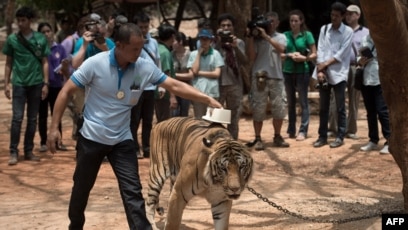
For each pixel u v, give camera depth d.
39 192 7.74
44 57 9.27
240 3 12.96
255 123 10.07
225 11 13.23
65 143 11.09
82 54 8.38
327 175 8.60
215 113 5.16
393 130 6.07
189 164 4.94
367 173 8.55
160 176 5.73
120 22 8.70
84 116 4.90
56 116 4.83
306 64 10.46
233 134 9.69
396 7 5.37
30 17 9.00
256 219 6.29
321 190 7.67
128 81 4.81
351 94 10.61
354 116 10.64
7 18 22.23
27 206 7.07
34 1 18.36
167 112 9.65
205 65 9.26
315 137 10.93
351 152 9.64
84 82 4.78
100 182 8.20
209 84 9.20
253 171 4.82
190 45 14.41
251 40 9.89
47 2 18.03
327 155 9.55
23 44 9.02
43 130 10.22
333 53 9.84
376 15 5.34
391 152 6.18
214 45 9.78
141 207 4.77
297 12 10.36
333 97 10.95
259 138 10.11
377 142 9.72
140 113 9.24
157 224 6.18
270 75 9.98
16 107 9.21
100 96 4.81
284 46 10.02
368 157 9.32
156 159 5.75
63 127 12.92
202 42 9.20
